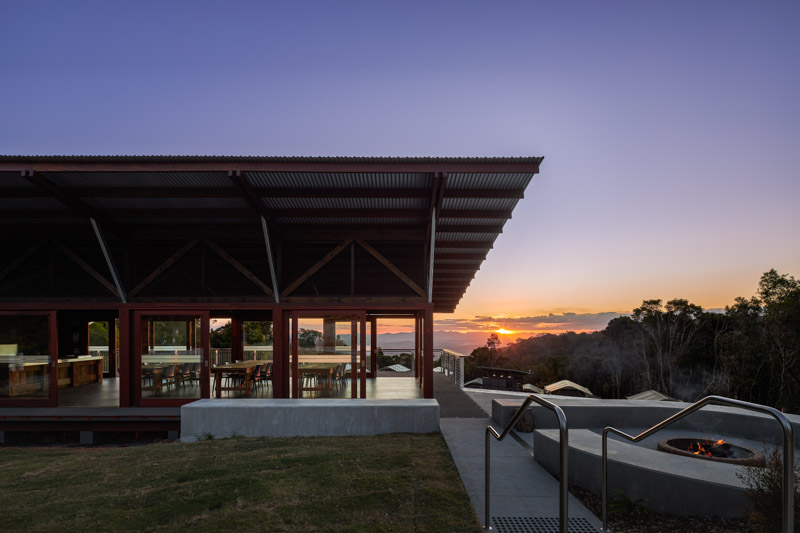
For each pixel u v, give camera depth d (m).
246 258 12.40
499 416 7.95
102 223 10.57
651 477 4.16
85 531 3.66
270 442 6.78
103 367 16.48
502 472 5.25
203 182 9.41
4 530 3.69
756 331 39.69
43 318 10.91
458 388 13.50
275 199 9.98
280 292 11.04
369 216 10.70
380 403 7.70
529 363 80.94
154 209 10.54
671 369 46.97
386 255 12.34
